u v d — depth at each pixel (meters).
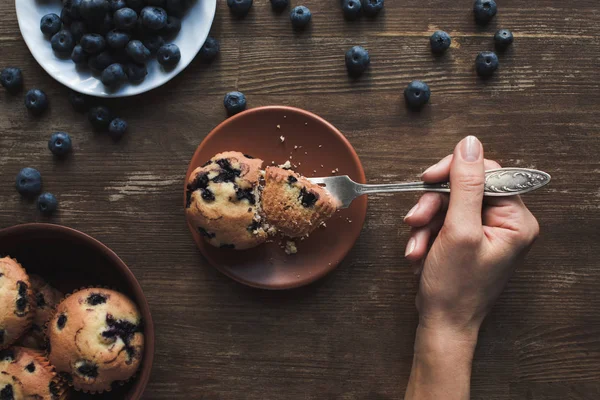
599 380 0.63
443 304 0.57
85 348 0.55
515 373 0.63
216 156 0.60
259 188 0.61
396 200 0.63
